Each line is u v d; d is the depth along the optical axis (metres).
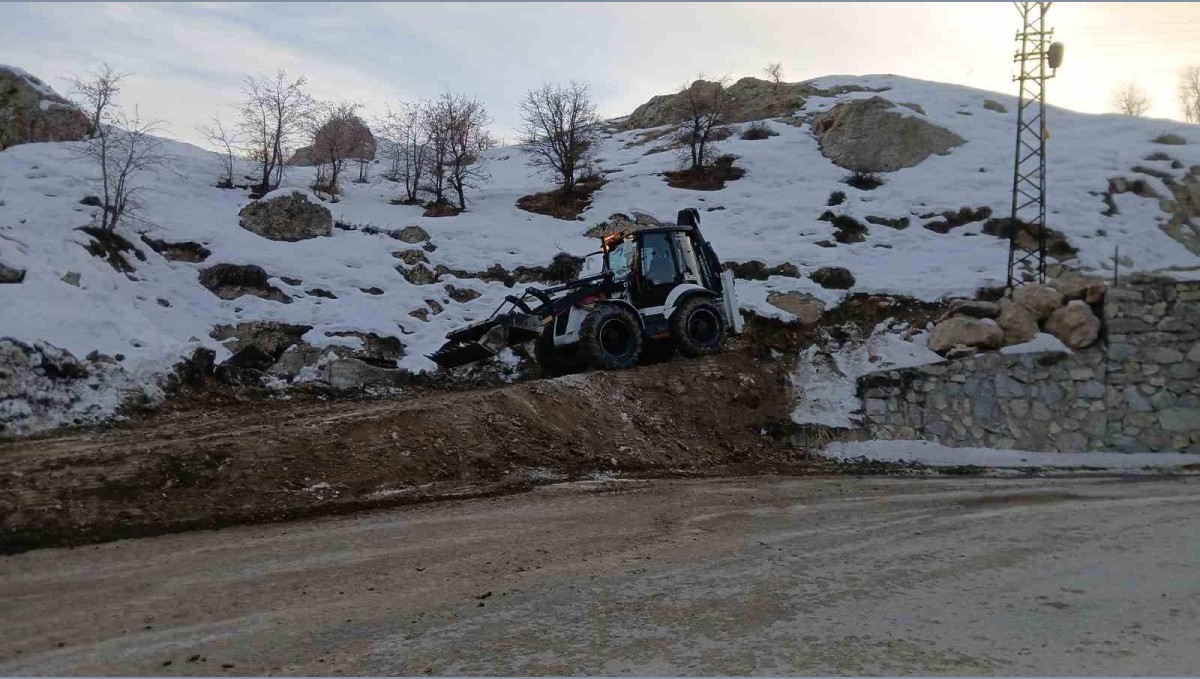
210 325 15.63
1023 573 6.82
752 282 19.03
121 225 17.62
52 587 6.01
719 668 4.75
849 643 5.19
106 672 4.58
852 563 7.07
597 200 26.64
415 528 7.82
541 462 10.72
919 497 10.12
